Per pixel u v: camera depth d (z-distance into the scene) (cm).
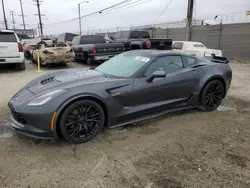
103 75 365
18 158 276
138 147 306
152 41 1103
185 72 405
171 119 409
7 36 897
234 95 593
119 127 371
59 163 266
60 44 1148
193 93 419
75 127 306
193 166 262
